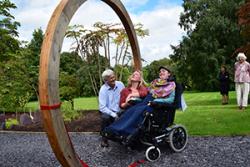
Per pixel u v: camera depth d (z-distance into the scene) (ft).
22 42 57.72
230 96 67.21
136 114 19.61
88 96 90.33
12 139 28.60
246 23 41.88
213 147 21.54
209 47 129.59
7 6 55.21
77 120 36.24
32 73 50.75
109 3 20.42
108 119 22.02
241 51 43.55
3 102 45.88
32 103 79.61
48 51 13.79
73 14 15.25
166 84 20.54
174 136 20.99
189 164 18.47
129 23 23.11
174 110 20.74
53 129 13.97
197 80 137.80
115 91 22.26
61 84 42.19
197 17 136.36
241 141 22.59
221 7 129.59
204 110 37.68
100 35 39.50
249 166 17.56
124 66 42.39
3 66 48.34
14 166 19.65
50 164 19.79
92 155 21.36
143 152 21.30
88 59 41.06
